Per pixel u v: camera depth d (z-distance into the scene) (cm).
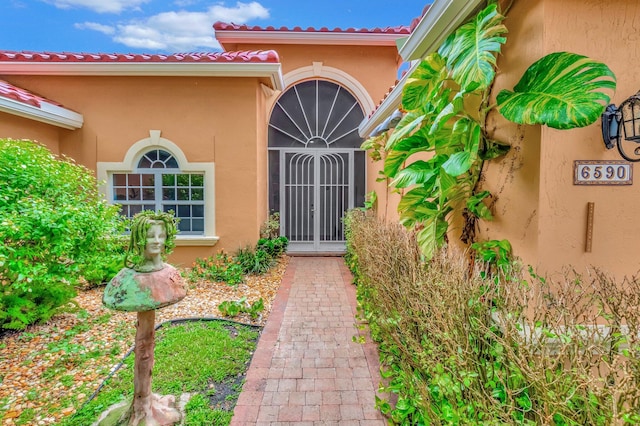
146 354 254
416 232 420
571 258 244
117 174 723
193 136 713
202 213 740
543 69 230
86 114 700
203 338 402
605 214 244
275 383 324
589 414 155
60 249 392
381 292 342
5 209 388
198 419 271
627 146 242
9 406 292
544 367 180
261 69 677
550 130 240
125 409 277
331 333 432
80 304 523
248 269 692
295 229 938
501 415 169
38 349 388
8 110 553
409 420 251
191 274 664
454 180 311
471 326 224
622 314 201
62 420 274
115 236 484
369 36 929
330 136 957
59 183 465
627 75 241
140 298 231
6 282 412
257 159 730
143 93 704
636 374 157
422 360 230
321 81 957
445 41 309
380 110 666
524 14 259
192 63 667
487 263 263
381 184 782
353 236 667
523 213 260
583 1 239
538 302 210
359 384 324
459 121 310
